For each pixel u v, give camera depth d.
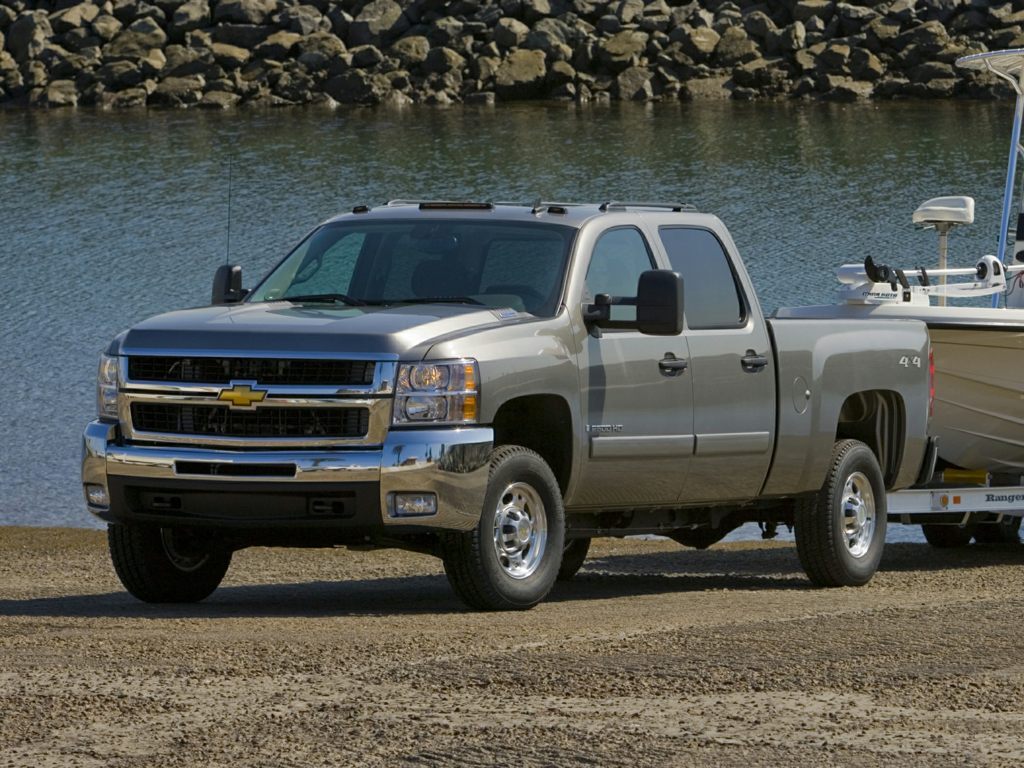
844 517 24.42
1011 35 159.00
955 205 31.09
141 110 162.38
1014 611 19.83
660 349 21.42
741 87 160.25
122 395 19.78
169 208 106.81
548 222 21.42
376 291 21.28
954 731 13.86
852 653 16.77
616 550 32.59
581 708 14.40
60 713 14.08
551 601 21.91
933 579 25.84
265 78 164.75
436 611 20.33
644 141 131.88
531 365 19.83
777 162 120.44
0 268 88.94
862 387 24.44
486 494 19.39
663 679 15.46
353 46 167.38
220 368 19.30
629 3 166.12
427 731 13.62
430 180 115.50
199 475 19.25
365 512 18.89
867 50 160.00
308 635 17.69
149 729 13.63
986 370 29.25
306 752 13.05
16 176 121.12
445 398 18.98
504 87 162.00
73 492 46.41
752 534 39.53
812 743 13.43
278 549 30.28
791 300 76.56
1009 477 30.95
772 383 22.91
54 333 73.50
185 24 169.75
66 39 169.62
